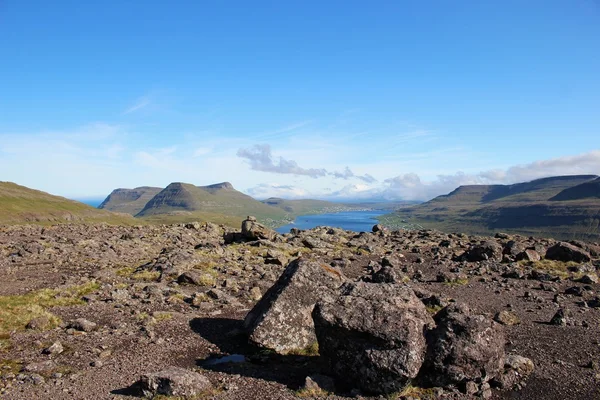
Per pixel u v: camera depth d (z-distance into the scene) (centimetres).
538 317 2600
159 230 6881
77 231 6588
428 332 1633
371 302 1680
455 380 1547
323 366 1842
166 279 3525
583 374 1719
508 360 1744
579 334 2245
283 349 2017
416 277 3847
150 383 1512
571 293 3241
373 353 1552
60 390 1548
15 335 2095
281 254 4603
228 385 1612
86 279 3344
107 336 2161
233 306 2831
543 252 4847
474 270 4103
